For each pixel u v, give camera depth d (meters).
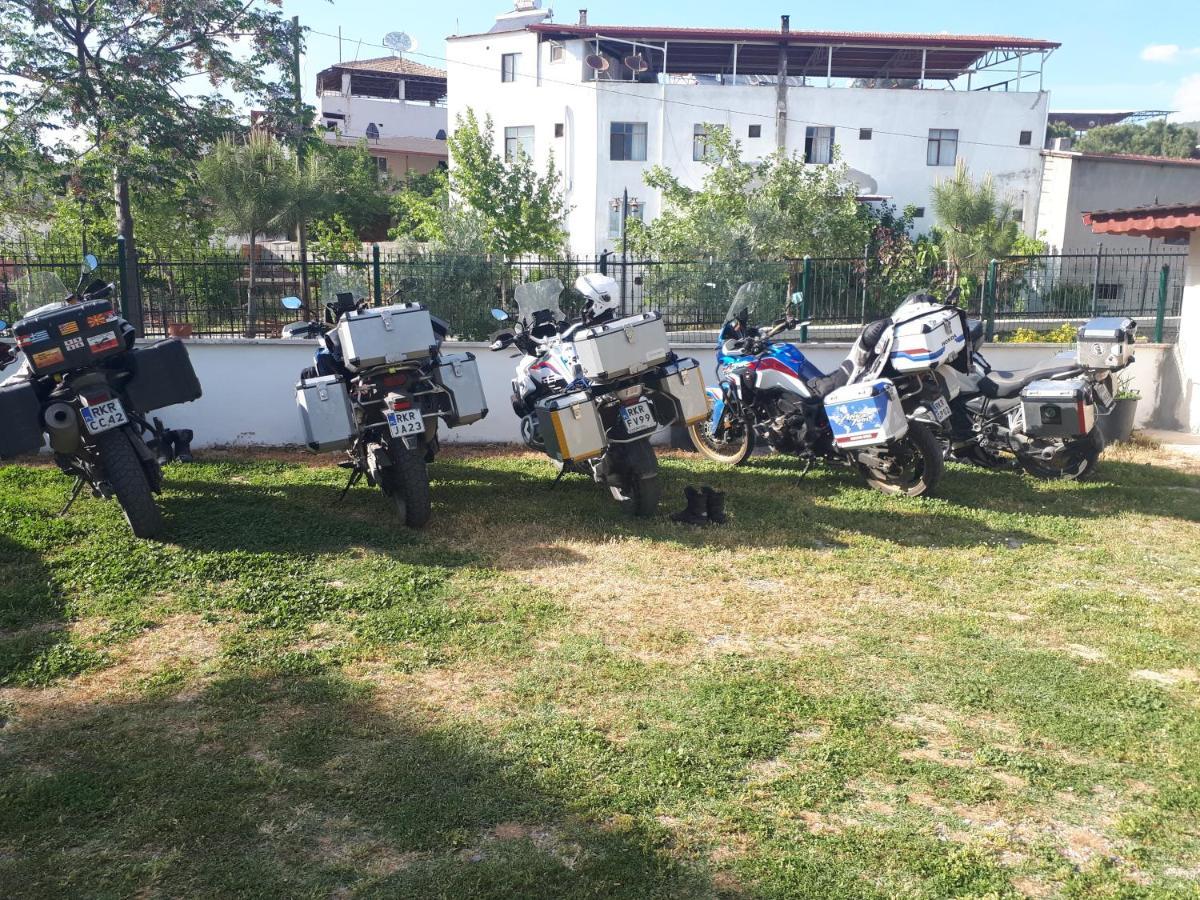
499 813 3.21
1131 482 8.02
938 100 31.73
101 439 5.90
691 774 3.45
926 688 4.17
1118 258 12.04
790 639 4.70
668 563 5.81
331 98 45.62
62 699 4.01
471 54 34.25
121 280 9.95
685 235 19.12
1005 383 7.77
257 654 4.45
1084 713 3.95
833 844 3.07
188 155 19.62
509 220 25.42
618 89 31.31
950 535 6.46
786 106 31.41
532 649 4.53
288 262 10.62
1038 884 2.92
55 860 2.95
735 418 8.38
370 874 2.91
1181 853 3.07
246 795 3.30
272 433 9.17
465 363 6.84
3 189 19.27
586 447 6.41
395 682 4.18
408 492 6.29
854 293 11.06
